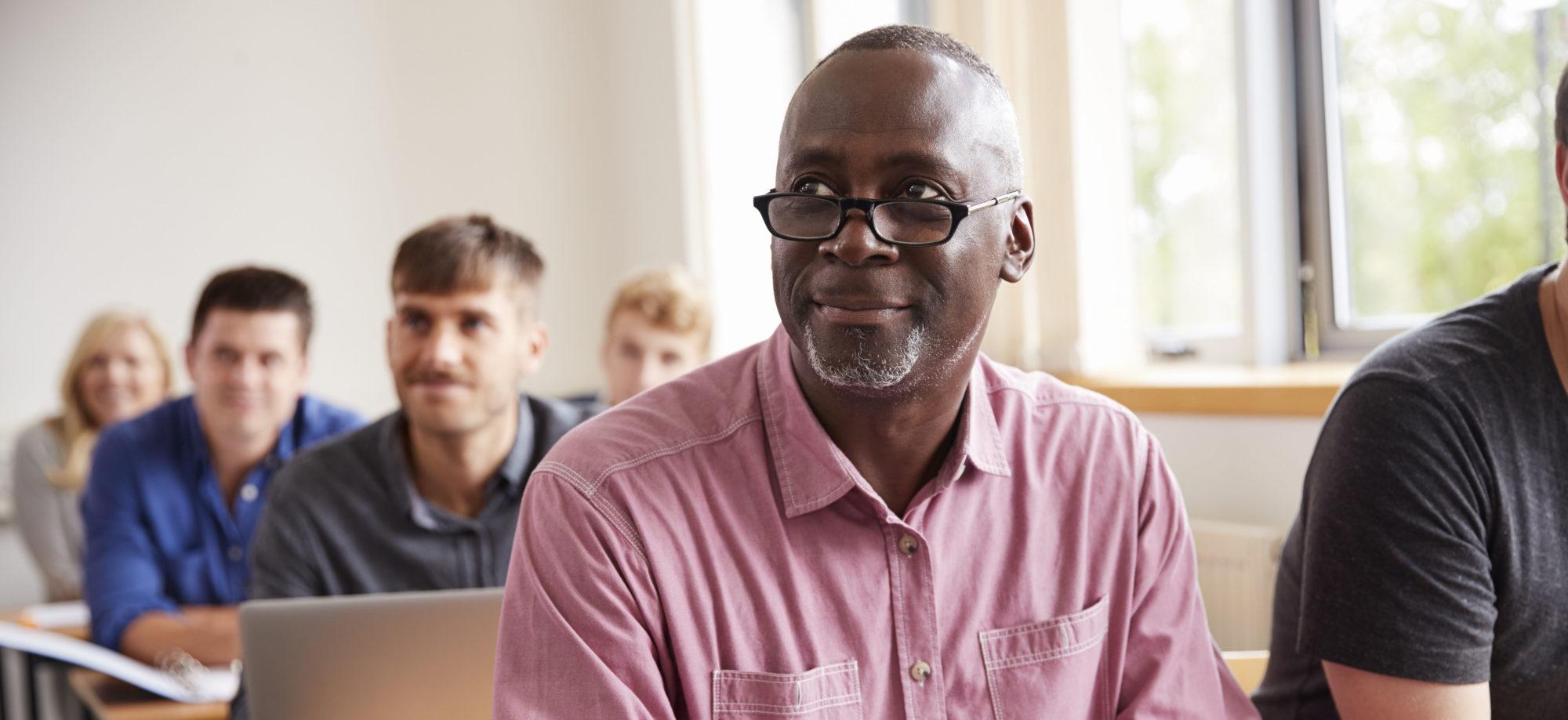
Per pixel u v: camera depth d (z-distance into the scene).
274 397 2.52
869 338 0.95
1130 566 1.15
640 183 4.31
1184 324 3.02
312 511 1.88
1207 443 2.59
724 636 1.02
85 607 2.79
